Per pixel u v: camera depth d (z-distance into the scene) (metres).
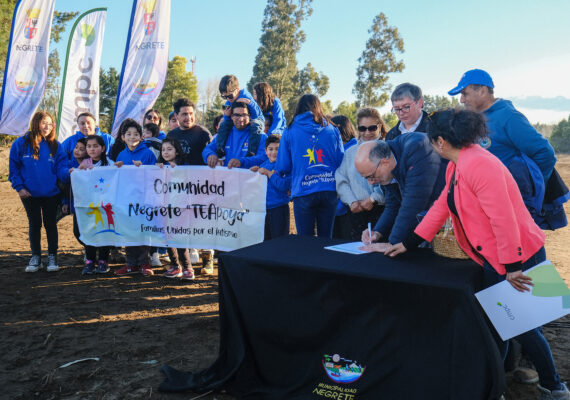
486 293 2.25
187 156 5.67
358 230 4.21
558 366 3.12
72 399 2.78
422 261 2.64
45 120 5.36
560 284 2.21
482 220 2.33
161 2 10.37
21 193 5.34
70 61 11.38
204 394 2.85
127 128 5.36
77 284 5.13
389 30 61.00
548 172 3.15
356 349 2.50
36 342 3.60
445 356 2.27
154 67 10.45
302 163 4.16
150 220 5.16
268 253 2.87
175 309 4.35
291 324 2.68
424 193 2.81
